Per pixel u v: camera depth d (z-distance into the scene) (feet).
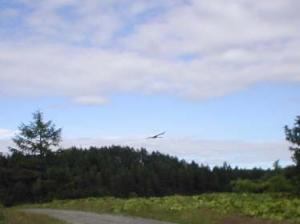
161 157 371.35
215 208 105.09
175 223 92.89
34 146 259.60
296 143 128.67
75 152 325.62
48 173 251.60
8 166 255.50
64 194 247.29
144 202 127.65
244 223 87.51
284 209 91.86
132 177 302.25
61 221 92.94
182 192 328.70
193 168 346.13
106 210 125.59
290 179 135.33
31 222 84.64
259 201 107.45
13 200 243.40
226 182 337.93
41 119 261.65
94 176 284.41
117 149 366.02
